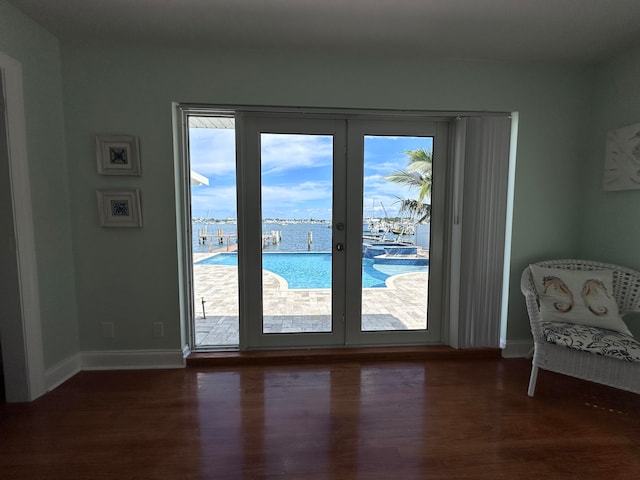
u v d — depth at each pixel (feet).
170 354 8.03
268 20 6.36
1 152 6.07
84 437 5.50
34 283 6.58
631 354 5.73
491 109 8.13
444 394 6.89
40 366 6.74
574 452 5.20
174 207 7.70
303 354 8.35
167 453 5.15
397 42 7.16
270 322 8.85
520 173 8.34
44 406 6.40
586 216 8.45
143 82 7.41
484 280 8.50
